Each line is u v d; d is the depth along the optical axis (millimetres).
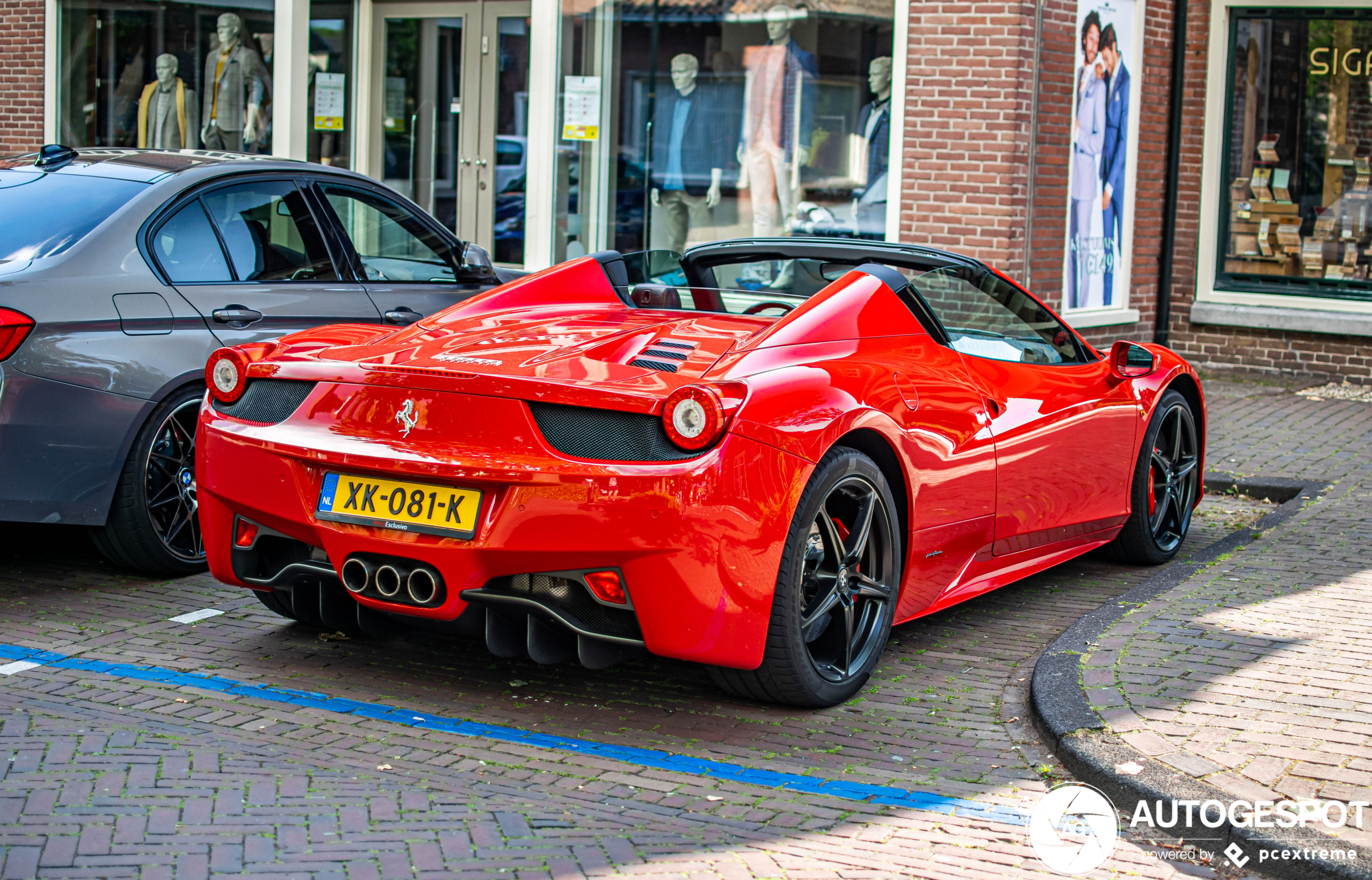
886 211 10742
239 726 3928
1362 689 4141
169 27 13938
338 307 6000
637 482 3668
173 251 5484
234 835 3174
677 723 4102
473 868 3064
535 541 3725
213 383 4324
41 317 4949
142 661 4500
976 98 10156
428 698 4254
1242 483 7609
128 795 3379
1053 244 10641
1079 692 4141
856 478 4133
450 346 4215
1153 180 11719
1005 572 5172
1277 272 11758
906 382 4449
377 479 3922
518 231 12812
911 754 3904
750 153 11578
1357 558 5770
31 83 14734
